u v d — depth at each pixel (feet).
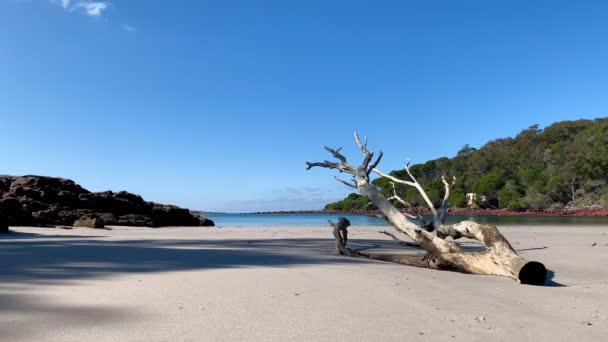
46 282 18.65
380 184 277.64
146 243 44.29
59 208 96.32
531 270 20.66
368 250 39.78
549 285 20.61
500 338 11.37
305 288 18.11
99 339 10.87
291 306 14.76
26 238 51.21
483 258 23.27
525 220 160.25
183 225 122.62
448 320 13.15
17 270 21.97
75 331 11.51
